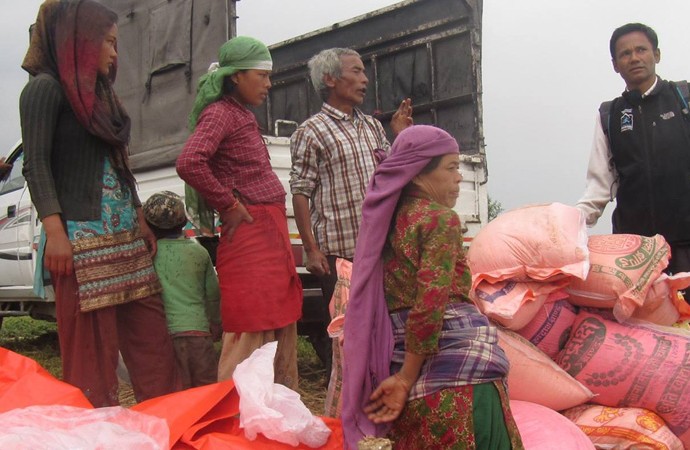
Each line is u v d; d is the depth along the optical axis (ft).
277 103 25.21
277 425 7.72
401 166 7.08
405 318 7.08
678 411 9.72
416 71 21.40
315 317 15.49
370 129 12.65
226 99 10.68
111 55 9.25
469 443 6.75
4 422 7.25
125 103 21.15
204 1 18.70
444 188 7.22
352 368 7.06
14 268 21.02
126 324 9.77
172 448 7.55
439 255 6.76
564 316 10.55
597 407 10.09
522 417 9.18
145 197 18.29
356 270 7.20
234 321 10.32
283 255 10.59
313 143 12.08
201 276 11.34
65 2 8.98
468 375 6.82
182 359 10.77
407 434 7.05
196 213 11.50
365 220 7.20
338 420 8.52
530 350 9.89
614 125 12.71
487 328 7.10
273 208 10.65
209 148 10.05
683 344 10.06
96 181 9.20
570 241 9.96
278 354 10.77
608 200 12.87
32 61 9.11
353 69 12.24
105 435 7.07
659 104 12.41
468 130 19.94
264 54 10.78
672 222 12.25
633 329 10.41
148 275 9.75
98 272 9.05
